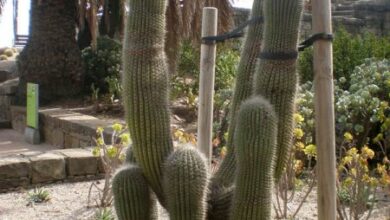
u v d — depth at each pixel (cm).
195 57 1142
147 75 286
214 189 302
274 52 289
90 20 1112
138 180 292
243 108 275
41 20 1193
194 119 998
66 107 1159
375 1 1655
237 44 1120
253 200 274
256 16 325
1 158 625
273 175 288
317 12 294
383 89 743
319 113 296
